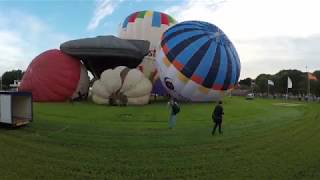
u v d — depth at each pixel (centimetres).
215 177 1029
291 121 2672
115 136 1750
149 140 1652
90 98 3997
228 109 3250
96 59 4009
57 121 2291
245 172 1082
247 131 2033
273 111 3569
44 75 3669
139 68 4125
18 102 2102
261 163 1204
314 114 3466
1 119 2008
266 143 1622
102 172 1066
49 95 3650
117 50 3856
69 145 1487
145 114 2627
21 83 3791
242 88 13588
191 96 3506
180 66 3400
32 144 1491
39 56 3822
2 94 2003
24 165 1120
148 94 3444
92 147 1454
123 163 1184
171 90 3559
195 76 3384
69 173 1043
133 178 1012
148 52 4100
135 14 4394
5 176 989
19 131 1888
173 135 1823
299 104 5366
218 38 3541
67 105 3266
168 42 3531
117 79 3312
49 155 1279
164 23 4322
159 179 1008
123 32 4384
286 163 1205
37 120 2328
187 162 1213
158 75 3866
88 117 2500
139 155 1316
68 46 3847
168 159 1256
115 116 2541
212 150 1437
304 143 1636
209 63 3400
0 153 1298
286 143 1630
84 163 1167
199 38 3475
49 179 977
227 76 3503
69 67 3753
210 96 3538
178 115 2680
